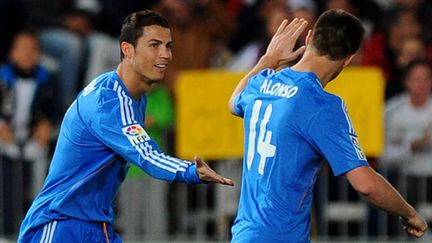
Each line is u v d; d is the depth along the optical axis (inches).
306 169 748.0
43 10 1598.2
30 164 1360.7
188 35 1491.1
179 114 1322.6
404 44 1486.2
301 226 749.9
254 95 780.6
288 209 747.4
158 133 1371.8
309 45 762.8
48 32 1555.1
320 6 1603.1
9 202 1357.0
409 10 1621.6
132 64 810.8
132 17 810.8
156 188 1368.1
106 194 842.8
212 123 1317.7
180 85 1321.4
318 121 736.3
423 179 1334.9
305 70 759.1
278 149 747.4
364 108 1288.1
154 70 808.9
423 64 1363.2
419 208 1334.9
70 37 1544.0
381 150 1294.3
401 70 1473.9
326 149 735.7
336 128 735.7
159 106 1378.0
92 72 1529.3
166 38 808.9
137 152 775.1
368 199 740.0
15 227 1355.8
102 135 796.6
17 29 1577.3
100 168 826.8
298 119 741.3
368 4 1624.0
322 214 1334.9
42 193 843.4
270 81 775.1
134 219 1371.8
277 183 747.4
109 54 1537.9
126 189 1371.8
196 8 1510.8
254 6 1569.9
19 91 1385.3
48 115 1408.7
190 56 1487.5
